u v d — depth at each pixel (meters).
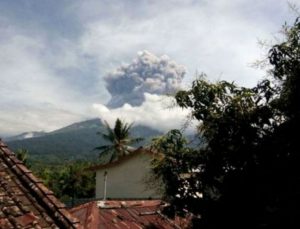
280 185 10.33
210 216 11.35
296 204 9.66
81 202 30.05
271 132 11.05
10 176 6.80
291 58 10.79
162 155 12.01
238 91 11.52
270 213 9.95
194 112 11.57
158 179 13.22
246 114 11.02
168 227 11.28
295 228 9.60
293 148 10.31
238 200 10.95
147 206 11.98
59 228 6.09
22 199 6.34
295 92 10.41
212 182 11.45
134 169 26.88
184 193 11.64
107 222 9.80
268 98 11.11
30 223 5.77
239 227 10.95
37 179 6.88
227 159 11.24
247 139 11.01
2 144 7.45
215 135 11.28
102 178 28.91
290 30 10.87
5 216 5.72
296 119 10.34
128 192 26.89
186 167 11.72
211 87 11.33
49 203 6.44
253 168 10.84
